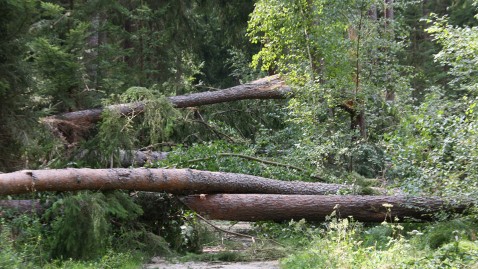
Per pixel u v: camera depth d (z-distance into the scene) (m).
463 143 8.64
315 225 11.55
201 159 12.52
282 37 15.12
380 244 9.84
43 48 12.38
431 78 25.62
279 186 11.63
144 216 11.19
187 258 10.40
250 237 11.72
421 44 30.12
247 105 17.45
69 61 12.84
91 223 9.35
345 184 11.80
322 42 14.52
